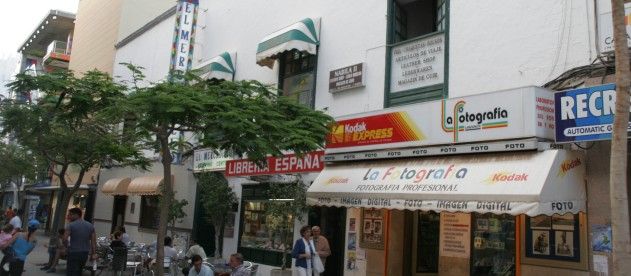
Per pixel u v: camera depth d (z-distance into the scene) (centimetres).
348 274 1216
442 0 1174
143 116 960
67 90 1091
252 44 1659
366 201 996
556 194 770
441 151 952
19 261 1200
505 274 955
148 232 2100
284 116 1034
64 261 1875
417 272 1180
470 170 881
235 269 1057
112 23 2877
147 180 1978
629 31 746
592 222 796
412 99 1151
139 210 2214
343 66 1320
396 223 1159
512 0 988
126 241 1644
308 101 1417
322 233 1297
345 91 1303
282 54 1532
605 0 840
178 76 1070
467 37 1059
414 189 927
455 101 938
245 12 1719
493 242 990
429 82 1127
